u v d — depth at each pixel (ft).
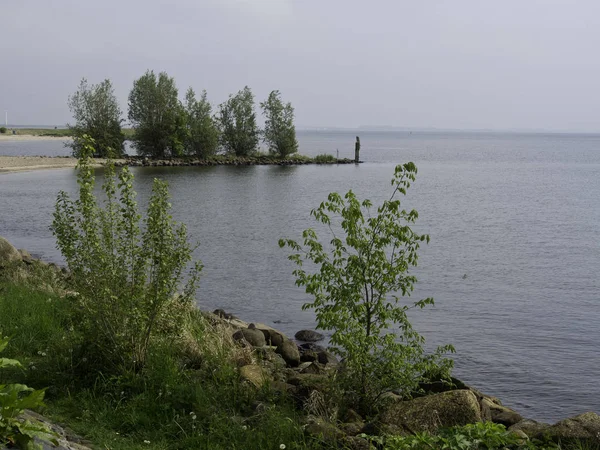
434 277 70.38
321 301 26.43
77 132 243.81
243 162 284.61
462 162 364.38
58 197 27.66
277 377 29.22
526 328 51.49
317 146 614.34
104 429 22.00
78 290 27.04
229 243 90.17
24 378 25.77
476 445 19.99
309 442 21.40
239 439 21.88
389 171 259.39
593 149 633.61
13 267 49.83
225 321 40.37
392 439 20.62
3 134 556.92
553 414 35.24
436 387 29.45
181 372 26.07
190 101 277.03
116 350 26.25
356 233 25.99
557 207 144.97
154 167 248.73
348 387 25.41
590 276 71.92
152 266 27.09
